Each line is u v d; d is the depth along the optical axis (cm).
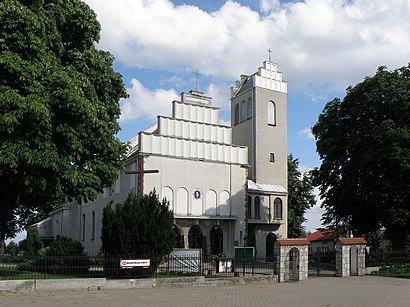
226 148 3959
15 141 1664
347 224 3600
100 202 4481
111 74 2314
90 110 1794
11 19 1706
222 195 3869
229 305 1476
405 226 3181
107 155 2230
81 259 1931
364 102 3359
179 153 3716
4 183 1858
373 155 3098
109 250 2166
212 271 2669
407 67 3394
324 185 3653
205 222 3725
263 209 4447
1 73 1716
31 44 1747
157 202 2317
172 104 3816
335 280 2477
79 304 1406
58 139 1806
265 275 2384
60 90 1714
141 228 2164
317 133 3741
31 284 1681
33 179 1745
